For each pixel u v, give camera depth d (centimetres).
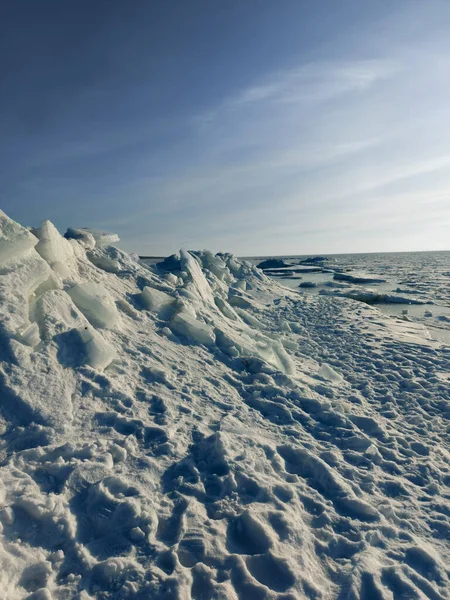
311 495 330
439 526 312
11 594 204
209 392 495
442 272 4494
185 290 844
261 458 368
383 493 350
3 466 286
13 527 241
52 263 583
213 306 934
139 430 368
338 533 291
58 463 295
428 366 785
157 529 267
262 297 1823
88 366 424
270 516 288
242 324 966
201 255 1936
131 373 468
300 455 385
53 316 452
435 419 523
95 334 463
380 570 256
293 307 1619
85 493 279
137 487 296
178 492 305
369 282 3259
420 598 237
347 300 1897
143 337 576
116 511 266
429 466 401
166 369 513
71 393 380
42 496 264
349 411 525
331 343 993
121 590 220
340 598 233
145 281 840
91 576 226
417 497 350
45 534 244
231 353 640
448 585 252
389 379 700
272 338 926
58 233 656
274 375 589
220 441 361
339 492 338
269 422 459
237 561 247
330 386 634
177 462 340
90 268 723
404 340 1023
